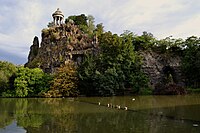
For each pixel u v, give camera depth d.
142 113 36.25
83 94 69.12
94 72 68.00
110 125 28.30
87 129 26.47
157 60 78.25
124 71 69.88
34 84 70.69
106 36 78.44
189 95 61.91
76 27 89.31
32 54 98.44
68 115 35.75
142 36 82.50
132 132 24.67
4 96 69.19
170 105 43.72
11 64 75.00
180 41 80.94
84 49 80.75
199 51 70.69
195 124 27.48
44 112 38.88
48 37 88.44
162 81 75.12
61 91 68.44
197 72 71.44
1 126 28.42
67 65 76.12
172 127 26.19
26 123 30.00
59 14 99.81
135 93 68.19
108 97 62.69
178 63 77.62
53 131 25.78
